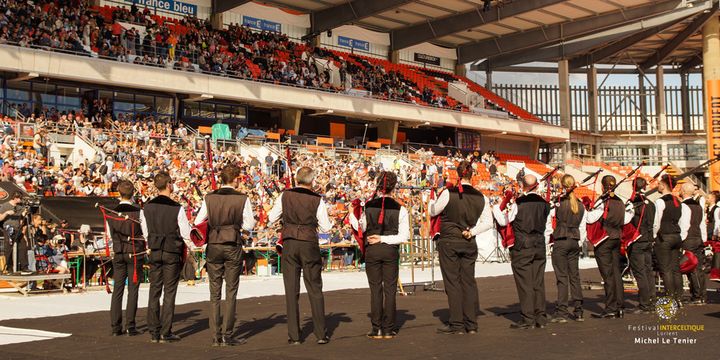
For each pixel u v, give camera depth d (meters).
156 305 7.73
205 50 31.70
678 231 10.24
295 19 39.81
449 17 41.50
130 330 8.12
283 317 9.61
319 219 7.56
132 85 27.20
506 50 45.88
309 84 34.56
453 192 7.87
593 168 43.97
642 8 39.41
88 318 9.65
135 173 22.62
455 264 7.89
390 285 7.71
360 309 10.47
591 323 8.56
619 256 9.17
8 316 9.91
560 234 8.77
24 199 14.33
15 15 25.09
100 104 27.16
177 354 6.80
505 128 42.53
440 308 10.53
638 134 50.22
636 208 9.60
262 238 19.00
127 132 25.73
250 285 15.17
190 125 30.98
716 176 36.44
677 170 40.56
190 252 15.61
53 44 25.36
